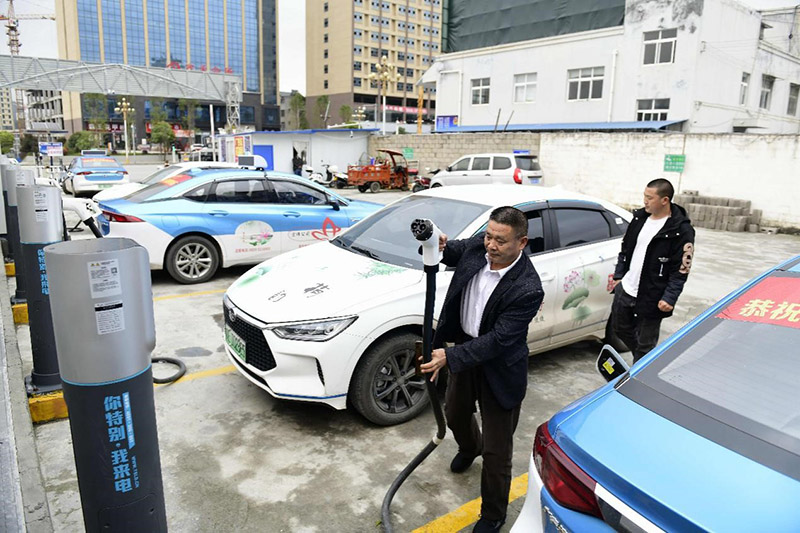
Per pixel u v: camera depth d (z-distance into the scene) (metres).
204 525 2.69
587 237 4.60
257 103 102.94
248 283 3.97
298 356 3.31
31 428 3.24
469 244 2.64
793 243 12.15
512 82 27.05
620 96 23.50
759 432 1.63
